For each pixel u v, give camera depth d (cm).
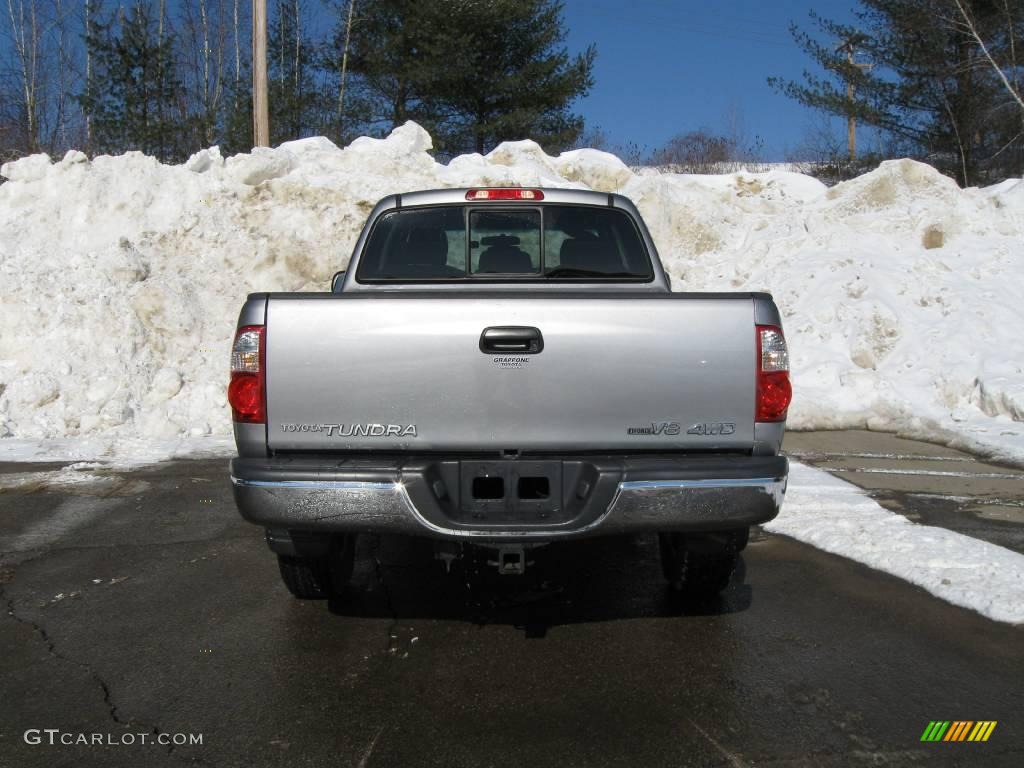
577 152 1480
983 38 2197
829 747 303
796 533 543
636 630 406
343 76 2569
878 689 345
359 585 470
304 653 383
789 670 362
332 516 351
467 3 2330
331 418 360
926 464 745
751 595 449
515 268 468
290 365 359
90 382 908
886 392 923
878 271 1101
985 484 673
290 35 2641
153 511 613
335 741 310
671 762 294
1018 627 402
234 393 363
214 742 309
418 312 358
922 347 1000
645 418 361
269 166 1182
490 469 362
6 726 321
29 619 423
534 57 2516
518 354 358
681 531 357
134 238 1093
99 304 971
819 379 955
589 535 352
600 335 359
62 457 777
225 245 1112
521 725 319
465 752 302
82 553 524
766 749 302
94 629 411
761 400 362
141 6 2384
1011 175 2298
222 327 1029
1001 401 891
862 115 2280
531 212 471
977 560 479
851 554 505
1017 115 2200
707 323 361
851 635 397
